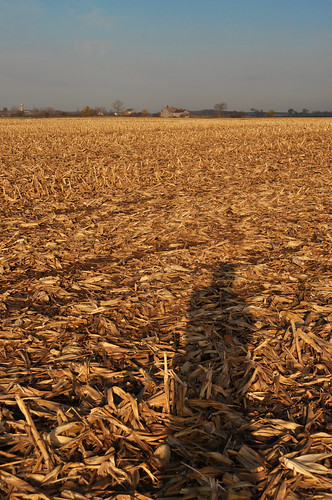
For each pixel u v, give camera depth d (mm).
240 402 2484
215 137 22625
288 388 2594
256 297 3703
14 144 19625
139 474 1991
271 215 6566
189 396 2480
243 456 2043
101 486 1922
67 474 1988
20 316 3500
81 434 2180
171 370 2564
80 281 4238
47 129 31672
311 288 3881
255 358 2834
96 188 9484
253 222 6238
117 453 2096
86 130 30531
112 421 2248
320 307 3475
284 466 1996
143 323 3367
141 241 5461
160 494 1868
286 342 3029
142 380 2615
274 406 2449
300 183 9141
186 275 4266
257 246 5148
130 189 9219
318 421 2316
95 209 7594
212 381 2627
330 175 10000
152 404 2395
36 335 3227
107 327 3301
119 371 2756
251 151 15469
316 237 5477
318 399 2496
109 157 14469
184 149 16703
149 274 4375
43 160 13906
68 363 2836
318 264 4535
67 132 28500
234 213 6773
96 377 2695
